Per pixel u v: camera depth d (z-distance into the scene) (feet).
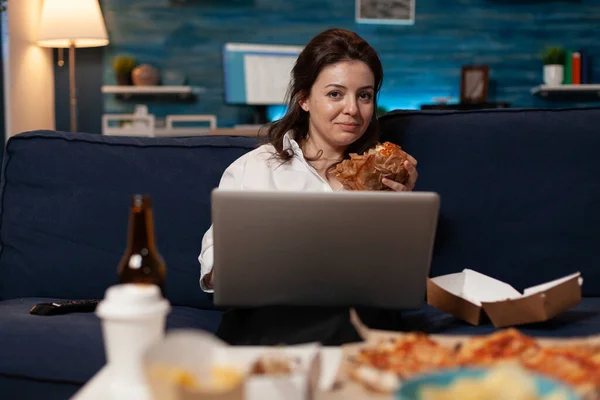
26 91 16.61
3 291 6.36
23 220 6.38
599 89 17.70
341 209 3.87
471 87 18.28
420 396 2.34
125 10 18.75
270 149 6.28
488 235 6.17
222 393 2.33
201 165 6.39
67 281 6.25
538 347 2.92
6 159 6.59
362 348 3.07
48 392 4.88
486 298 5.31
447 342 3.18
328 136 6.19
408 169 5.59
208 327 5.63
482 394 2.33
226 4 18.72
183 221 6.25
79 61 18.88
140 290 2.95
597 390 2.51
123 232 6.28
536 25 18.60
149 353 2.55
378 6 18.65
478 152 6.27
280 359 2.71
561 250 6.13
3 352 4.95
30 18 16.99
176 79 18.90
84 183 6.39
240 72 17.67
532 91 18.34
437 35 18.75
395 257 4.02
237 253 3.99
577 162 6.21
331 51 6.11
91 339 4.95
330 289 4.14
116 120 18.70
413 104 18.95
